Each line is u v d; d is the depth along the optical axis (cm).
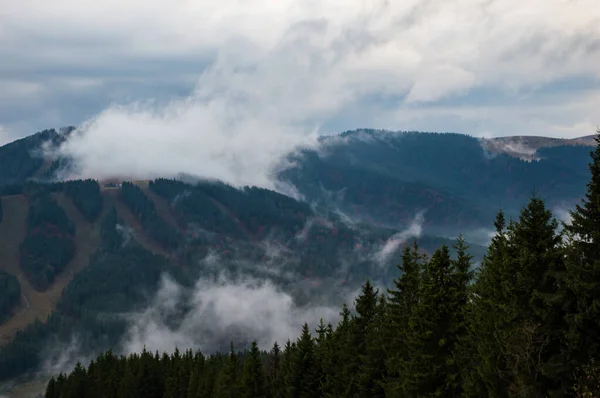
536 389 2878
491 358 3175
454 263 3931
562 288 2873
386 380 4491
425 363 3788
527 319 2981
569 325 2814
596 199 2753
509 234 3312
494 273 3341
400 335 4338
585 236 2820
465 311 3625
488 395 3247
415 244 4553
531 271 3056
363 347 5312
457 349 3631
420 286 3997
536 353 2922
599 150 2811
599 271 2681
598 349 2725
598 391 2583
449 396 3694
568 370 2795
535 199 3184
